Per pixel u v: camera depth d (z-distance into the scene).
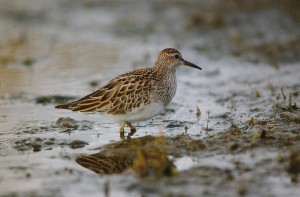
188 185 13.74
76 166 15.54
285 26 30.70
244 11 32.69
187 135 17.72
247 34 30.12
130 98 17.77
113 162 15.88
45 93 23.28
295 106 19.91
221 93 23.03
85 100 18.12
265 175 14.12
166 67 18.47
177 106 21.42
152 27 32.28
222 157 15.42
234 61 27.28
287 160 14.86
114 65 27.06
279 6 32.78
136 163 15.16
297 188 13.39
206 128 18.48
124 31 32.28
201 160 15.29
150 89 17.88
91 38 31.59
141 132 18.52
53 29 33.19
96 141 17.72
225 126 18.62
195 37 30.39
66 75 25.75
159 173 14.52
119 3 36.91
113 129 18.95
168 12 34.12
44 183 14.28
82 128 19.03
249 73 25.55
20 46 30.25
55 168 15.38
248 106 20.88
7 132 18.64
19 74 25.97
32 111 21.03
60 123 19.45
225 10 33.06
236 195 13.12
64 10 36.38
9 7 36.94
